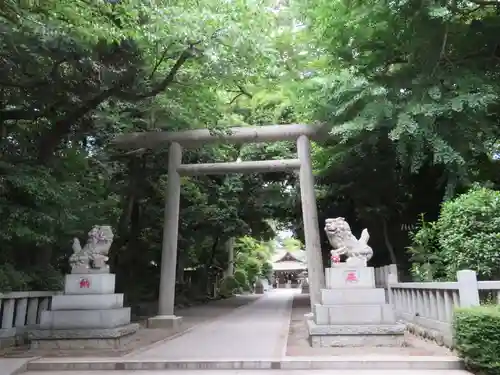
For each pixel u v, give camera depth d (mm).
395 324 8914
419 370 7031
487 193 9359
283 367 7398
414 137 11219
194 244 25594
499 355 6496
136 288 20250
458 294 8031
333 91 13062
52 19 9547
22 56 9938
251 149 21500
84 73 10906
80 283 9844
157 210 20406
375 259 19047
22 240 10516
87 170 14484
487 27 11688
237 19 11500
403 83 12086
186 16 10305
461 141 11438
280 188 23797
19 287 10555
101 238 10367
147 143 15602
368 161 15781
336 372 7004
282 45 14211
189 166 15523
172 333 12242
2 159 11047
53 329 9328
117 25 10305
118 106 14883
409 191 16359
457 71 11508
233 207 23656
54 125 12172
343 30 12094
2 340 9344
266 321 15141
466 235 9219
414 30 11289
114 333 9164
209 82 13156
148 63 12234
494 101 10992
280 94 17641
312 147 17594
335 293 9297
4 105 11758
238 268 42750
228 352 8523
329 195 17953
